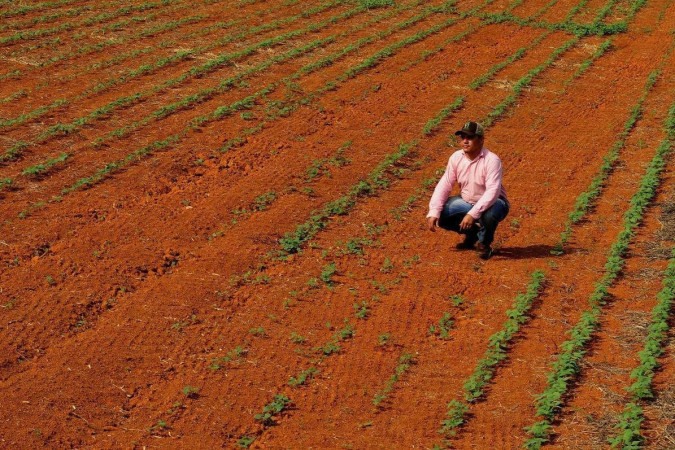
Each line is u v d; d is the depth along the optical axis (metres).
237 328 9.48
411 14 23.88
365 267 10.94
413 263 11.10
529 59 20.70
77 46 19.09
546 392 8.32
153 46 19.44
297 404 8.33
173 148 14.28
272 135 15.11
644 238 11.95
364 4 24.05
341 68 18.94
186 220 11.85
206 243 11.33
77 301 9.76
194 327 9.45
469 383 8.52
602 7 25.97
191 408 8.20
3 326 9.16
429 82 18.56
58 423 7.88
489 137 15.88
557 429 7.97
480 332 9.59
